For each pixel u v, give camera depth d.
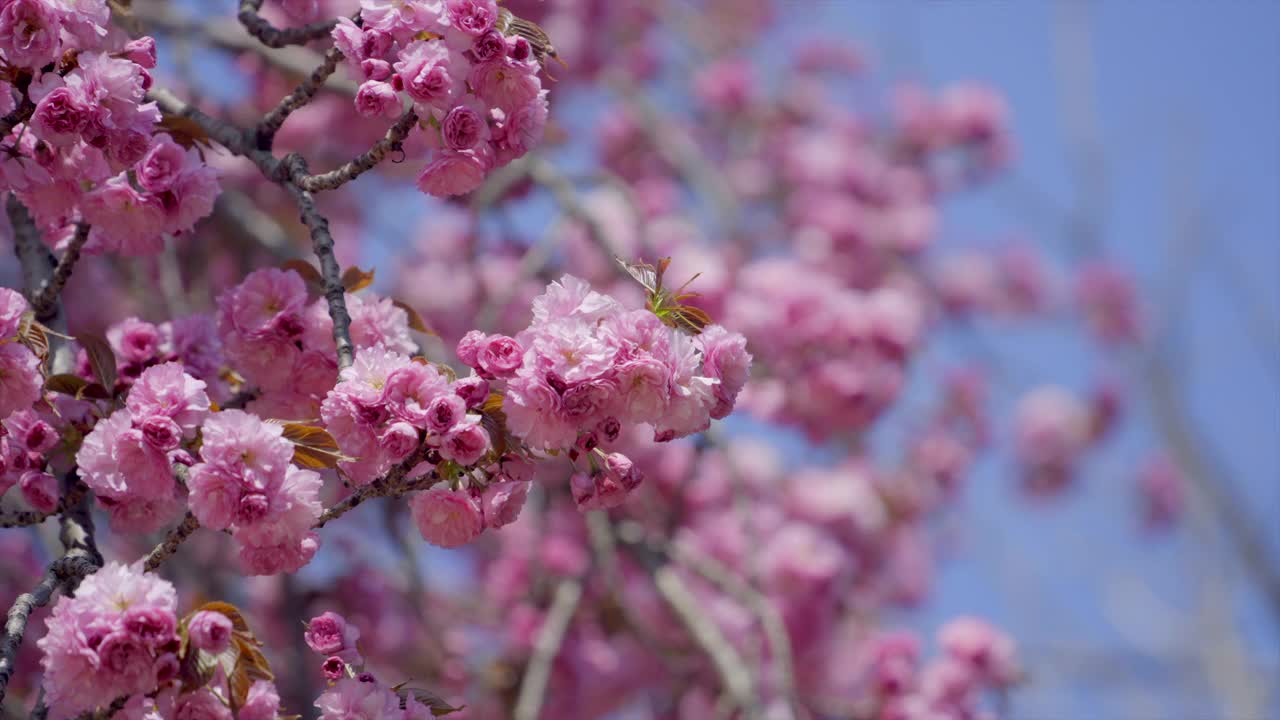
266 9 4.98
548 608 5.92
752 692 4.67
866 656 6.45
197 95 5.18
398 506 5.45
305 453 2.31
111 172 2.59
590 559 5.92
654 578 4.96
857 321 6.05
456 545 2.33
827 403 5.98
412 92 2.37
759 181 9.03
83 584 2.14
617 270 6.32
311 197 2.69
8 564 5.23
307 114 6.21
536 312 2.29
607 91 8.12
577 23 7.91
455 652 5.73
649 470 6.43
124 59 2.53
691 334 2.41
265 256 5.55
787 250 8.66
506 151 2.48
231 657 2.23
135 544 5.48
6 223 5.62
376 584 5.79
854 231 8.55
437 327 6.65
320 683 5.39
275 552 2.25
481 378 2.25
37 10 2.42
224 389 2.87
